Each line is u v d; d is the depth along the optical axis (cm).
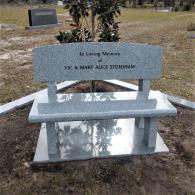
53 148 352
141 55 369
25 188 311
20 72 703
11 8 3469
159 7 3756
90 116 325
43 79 363
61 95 374
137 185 316
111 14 459
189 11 3025
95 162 347
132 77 378
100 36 472
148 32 1265
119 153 359
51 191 307
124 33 1259
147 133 367
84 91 545
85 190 308
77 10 454
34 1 4650
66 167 339
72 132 402
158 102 356
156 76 380
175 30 1285
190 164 349
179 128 425
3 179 325
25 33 1355
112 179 323
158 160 353
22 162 350
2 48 1009
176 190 310
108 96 372
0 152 368
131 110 334
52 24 1545
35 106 343
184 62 764
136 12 2797
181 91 570
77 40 466
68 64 362
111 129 410
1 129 420
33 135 404
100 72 371
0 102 525
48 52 353
